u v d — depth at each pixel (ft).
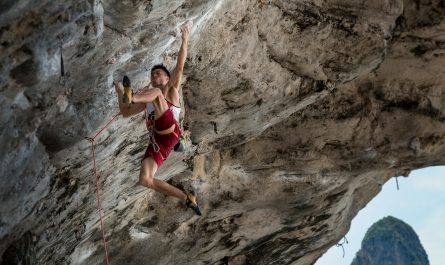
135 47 22.85
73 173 26.99
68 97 21.88
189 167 39.99
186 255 47.96
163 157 21.91
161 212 42.47
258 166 42.93
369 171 46.62
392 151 44.60
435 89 42.14
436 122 43.06
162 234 44.01
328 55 34.91
